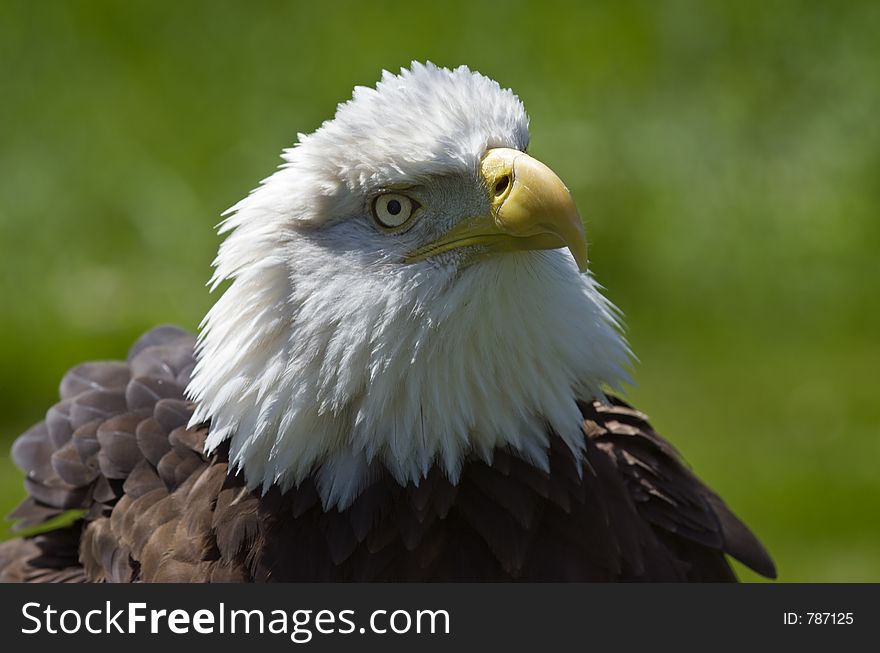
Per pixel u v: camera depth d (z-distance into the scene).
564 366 7.51
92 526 8.49
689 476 8.48
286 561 7.55
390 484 7.50
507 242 7.25
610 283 18.86
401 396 7.32
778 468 15.82
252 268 7.40
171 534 7.77
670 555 8.08
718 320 18.50
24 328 18.11
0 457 16.50
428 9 20.83
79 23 21.44
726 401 17.14
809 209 19.12
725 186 19.34
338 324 7.23
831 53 20.02
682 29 20.36
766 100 19.95
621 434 8.29
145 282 18.75
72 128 20.52
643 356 18.02
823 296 18.64
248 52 20.97
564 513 7.66
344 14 21.03
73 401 9.16
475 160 7.26
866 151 19.44
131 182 19.81
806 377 17.58
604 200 19.19
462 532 7.63
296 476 7.51
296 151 7.61
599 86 20.08
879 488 15.35
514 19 20.56
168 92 20.78
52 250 19.23
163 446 8.30
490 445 7.51
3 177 19.95
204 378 7.61
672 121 19.77
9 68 21.03
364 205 7.38
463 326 7.28
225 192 19.48
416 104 7.34
